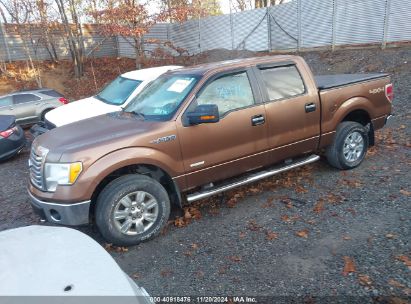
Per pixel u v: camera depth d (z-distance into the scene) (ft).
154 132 12.89
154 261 11.80
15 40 78.18
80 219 12.04
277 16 58.65
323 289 9.60
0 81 71.20
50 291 5.71
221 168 14.29
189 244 12.64
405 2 41.86
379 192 15.01
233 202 15.62
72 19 78.28
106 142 12.39
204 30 71.61
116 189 12.26
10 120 28.22
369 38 46.75
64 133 13.97
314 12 52.70
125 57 88.84
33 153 13.48
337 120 16.96
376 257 10.69
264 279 10.30
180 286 10.36
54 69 78.64
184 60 69.97
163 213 13.21
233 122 14.19
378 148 20.49
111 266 6.55
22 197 19.29
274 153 15.47
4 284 5.91
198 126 13.58
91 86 70.64
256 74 15.05
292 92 15.79
